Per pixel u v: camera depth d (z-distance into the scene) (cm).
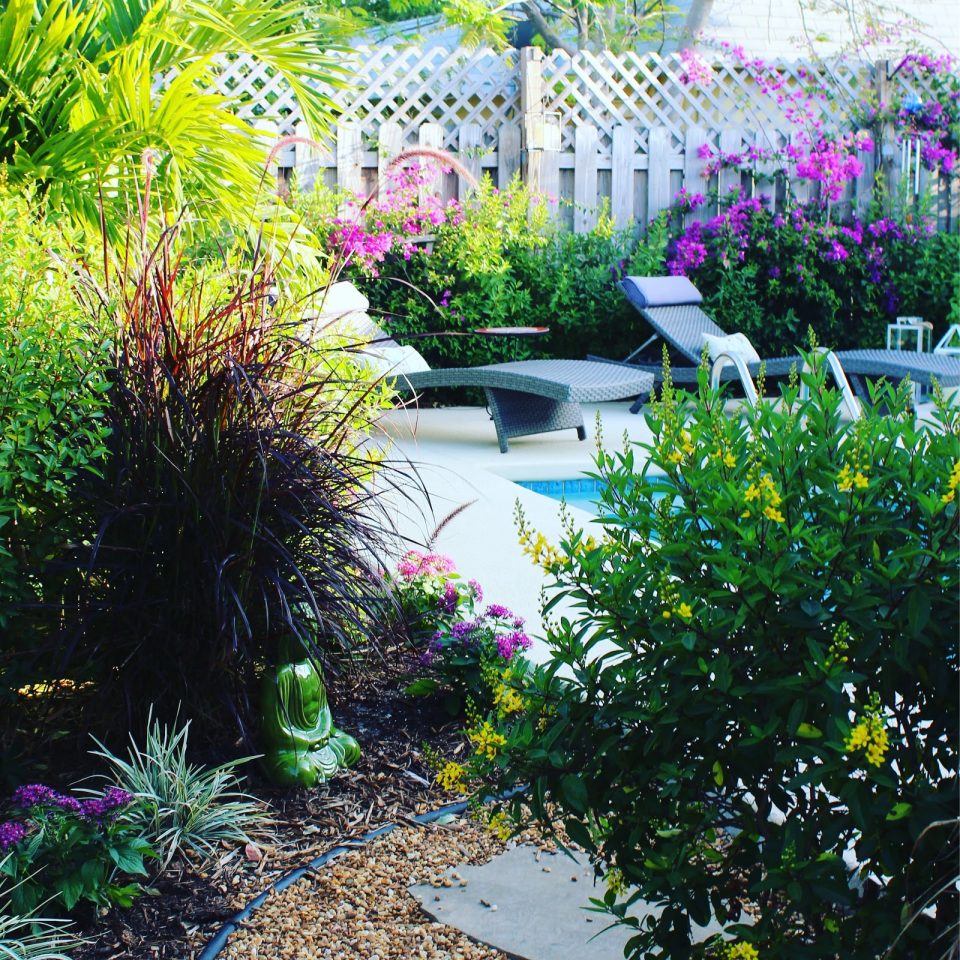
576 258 978
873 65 1080
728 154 1029
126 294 288
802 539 164
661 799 172
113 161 464
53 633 272
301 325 311
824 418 172
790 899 164
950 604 155
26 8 459
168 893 224
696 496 170
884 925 150
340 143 939
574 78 1014
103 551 271
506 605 399
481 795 184
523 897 222
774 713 159
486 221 930
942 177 1053
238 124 495
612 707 168
